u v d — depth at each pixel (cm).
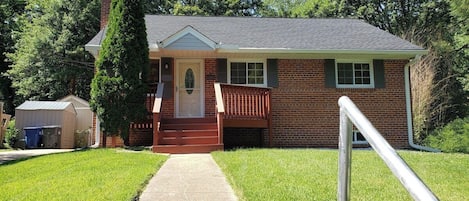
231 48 1122
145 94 1023
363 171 593
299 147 1169
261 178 511
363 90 1222
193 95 1186
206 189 473
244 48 1141
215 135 993
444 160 734
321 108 1202
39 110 1719
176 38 1093
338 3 2622
